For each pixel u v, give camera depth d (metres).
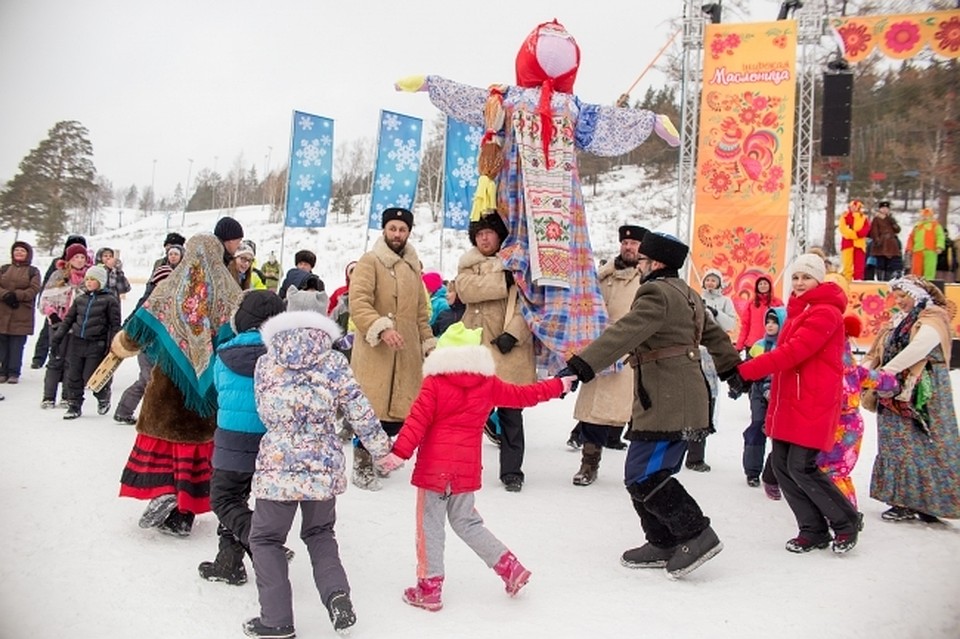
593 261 6.64
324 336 3.66
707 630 3.62
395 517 5.13
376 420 3.65
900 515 5.71
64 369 8.53
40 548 4.31
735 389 4.83
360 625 3.58
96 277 8.03
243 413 3.91
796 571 4.48
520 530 5.00
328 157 14.67
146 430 4.48
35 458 6.21
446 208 13.51
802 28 13.95
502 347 6.13
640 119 6.84
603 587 4.12
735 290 13.44
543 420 9.30
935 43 13.23
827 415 4.70
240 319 4.00
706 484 6.45
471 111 6.73
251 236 46.19
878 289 13.91
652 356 4.39
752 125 13.23
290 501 3.51
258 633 3.38
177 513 4.58
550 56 6.61
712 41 13.32
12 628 3.41
